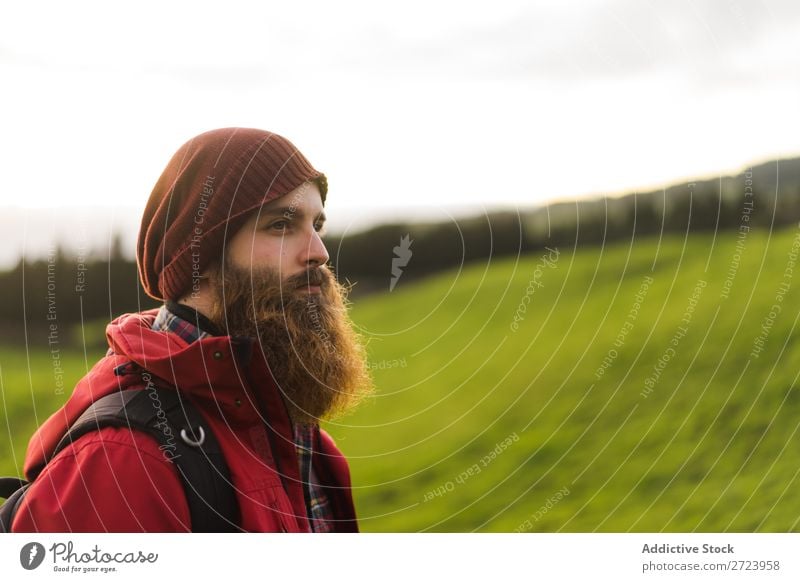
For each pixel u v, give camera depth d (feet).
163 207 3.31
